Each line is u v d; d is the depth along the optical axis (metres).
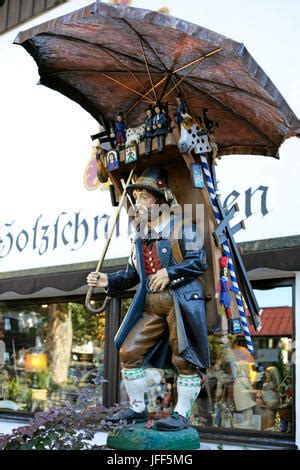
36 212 8.62
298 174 6.44
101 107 4.39
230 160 6.84
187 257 3.66
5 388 9.04
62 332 8.57
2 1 9.57
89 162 8.21
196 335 3.58
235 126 4.32
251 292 3.91
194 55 3.62
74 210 8.23
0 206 9.02
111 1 8.18
